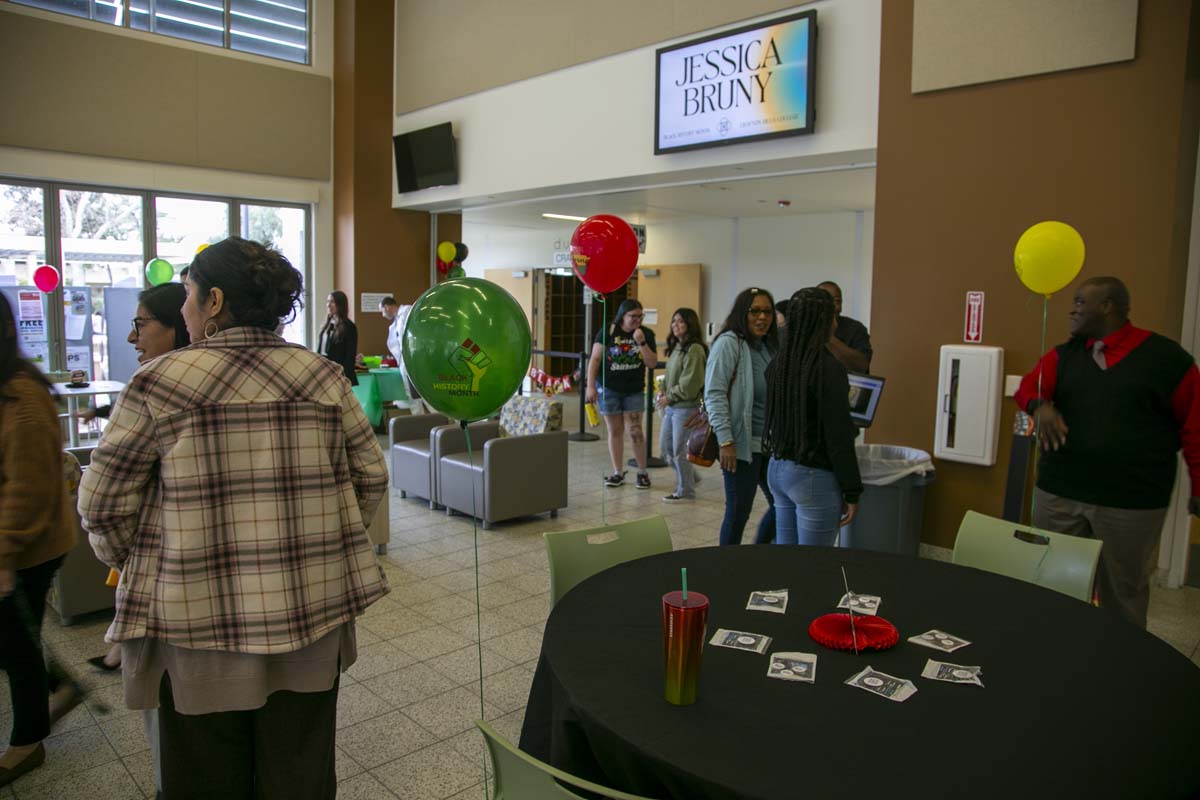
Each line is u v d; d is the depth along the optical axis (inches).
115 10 301.9
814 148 201.5
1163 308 136.0
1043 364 114.0
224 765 63.1
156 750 81.8
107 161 301.9
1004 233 151.6
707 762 48.7
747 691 58.1
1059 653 65.0
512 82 288.4
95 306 311.3
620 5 245.8
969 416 153.9
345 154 351.6
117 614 59.0
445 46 319.3
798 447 111.7
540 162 279.6
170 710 61.7
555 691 59.8
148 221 320.2
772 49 202.7
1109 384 105.7
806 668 61.6
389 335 332.5
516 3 283.3
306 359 64.3
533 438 195.8
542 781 47.9
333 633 64.1
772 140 208.2
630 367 234.4
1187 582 155.1
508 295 90.2
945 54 155.5
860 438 228.4
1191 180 145.3
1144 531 105.7
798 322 112.2
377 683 115.1
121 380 316.5
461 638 130.7
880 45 170.6
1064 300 145.6
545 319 497.0
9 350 77.0
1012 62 147.5
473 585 155.0
